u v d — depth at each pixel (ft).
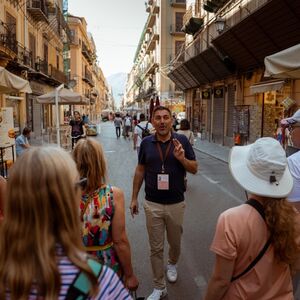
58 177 4.10
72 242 4.09
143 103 225.97
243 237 5.95
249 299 6.05
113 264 8.18
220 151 61.87
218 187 32.37
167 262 15.76
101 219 7.96
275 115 48.80
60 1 121.90
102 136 107.96
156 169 12.37
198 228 20.63
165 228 13.74
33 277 3.80
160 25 151.94
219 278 6.15
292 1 37.76
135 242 18.54
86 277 3.91
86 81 225.15
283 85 40.86
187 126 31.96
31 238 3.93
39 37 90.22
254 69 56.90
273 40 46.26
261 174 6.29
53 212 4.04
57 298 3.79
